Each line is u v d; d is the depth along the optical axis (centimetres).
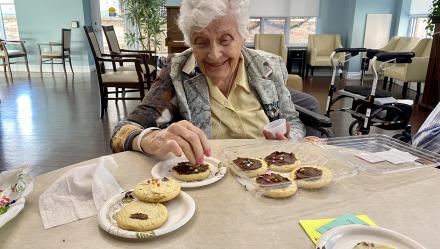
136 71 369
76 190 73
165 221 63
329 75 686
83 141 305
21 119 366
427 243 58
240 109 130
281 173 85
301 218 66
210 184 80
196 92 125
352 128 316
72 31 661
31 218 65
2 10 683
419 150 103
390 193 77
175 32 414
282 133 114
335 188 79
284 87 141
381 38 650
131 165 91
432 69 402
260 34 647
